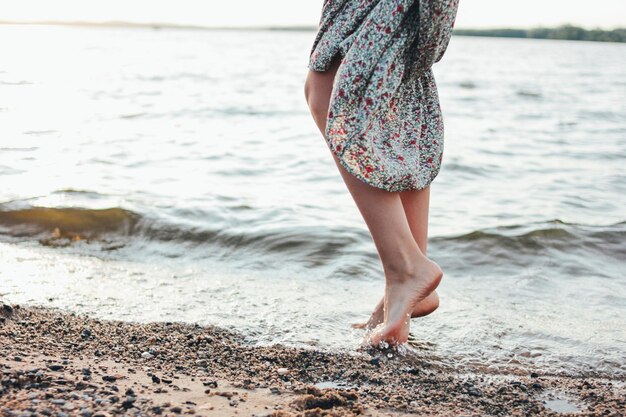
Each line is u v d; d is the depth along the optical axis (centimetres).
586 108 1378
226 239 409
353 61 220
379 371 224
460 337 265
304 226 432
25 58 2581
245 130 972
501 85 2084
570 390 214
